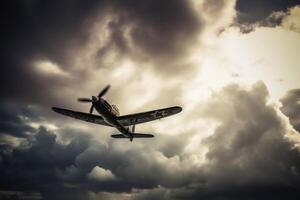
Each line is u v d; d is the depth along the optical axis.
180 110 15.48
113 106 15.75
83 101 14.45
